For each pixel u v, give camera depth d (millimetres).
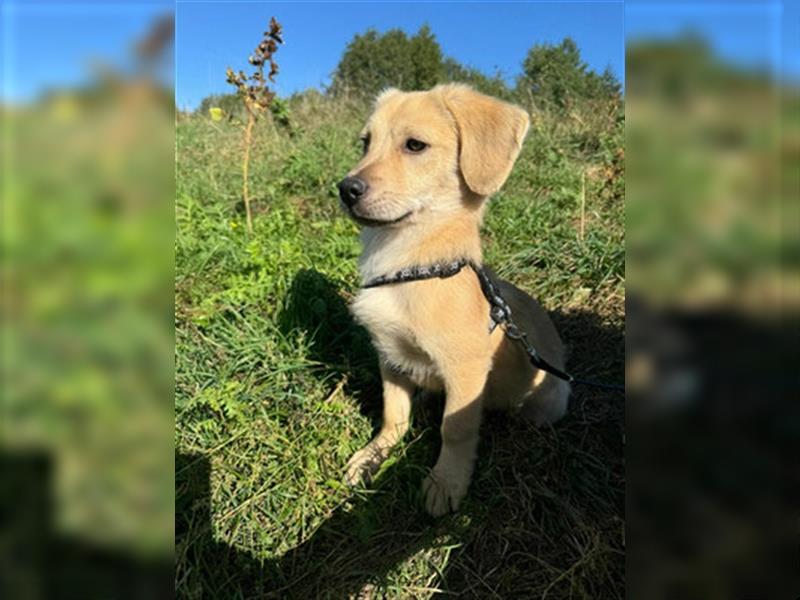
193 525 351
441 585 338
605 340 578
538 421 456
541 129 1184
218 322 521
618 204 825
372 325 413
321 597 329
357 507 376
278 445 408
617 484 406
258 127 1153
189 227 694
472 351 386
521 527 369
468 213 422
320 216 845
